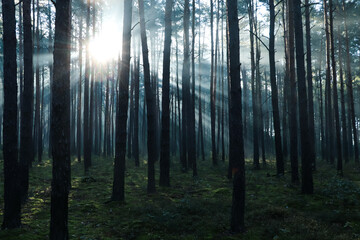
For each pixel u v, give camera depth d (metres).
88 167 22.05
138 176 18.02
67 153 6.13
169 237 7.29
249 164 24.47
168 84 14.61
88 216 9.25
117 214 9.52
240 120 7.79
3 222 7.66
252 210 9.50
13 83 7.76
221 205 10.09
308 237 6.80
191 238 7.19
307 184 11.50
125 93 11.34
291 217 8.40
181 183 15.38
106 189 13.68
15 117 7.75
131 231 7.74
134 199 11.49
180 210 9.41
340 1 25.97
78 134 26.53
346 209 9.05
